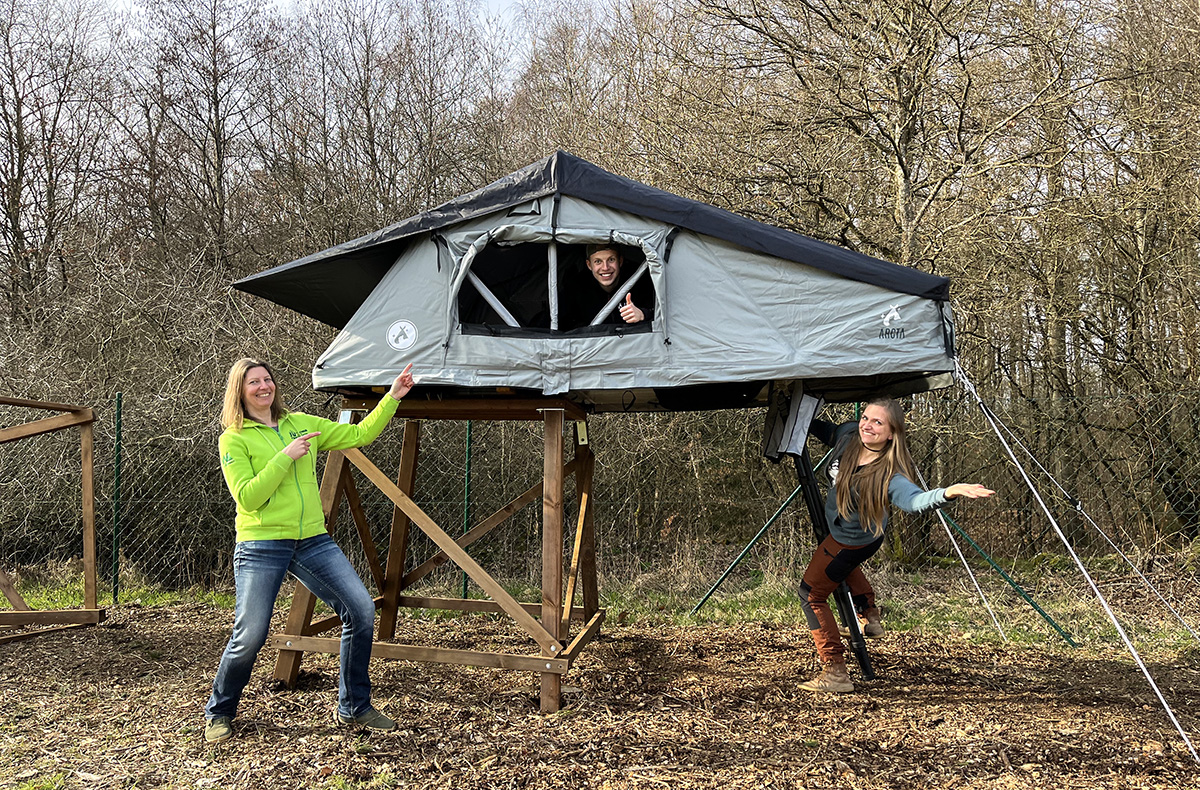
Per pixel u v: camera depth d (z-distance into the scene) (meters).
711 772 3.38
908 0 8.12
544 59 13.03
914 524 8.91
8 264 12.41
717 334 4.03
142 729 3.81
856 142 8.62
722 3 9.09
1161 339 9.66
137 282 9.99
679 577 8.30
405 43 13.45
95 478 8.71
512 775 3.33
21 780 3.23
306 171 13.01
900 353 3.91
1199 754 3.56
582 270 4.79
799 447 4.48
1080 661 5.31
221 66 14.88
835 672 4.52
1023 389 10.09
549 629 4.16
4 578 5.59
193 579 8.45
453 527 9.30
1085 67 8.70
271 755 3.48
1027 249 9.23
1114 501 9.14
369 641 3.75
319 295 5.00
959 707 4.27
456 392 4.52
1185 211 8.99
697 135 9.05
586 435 5.50
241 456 3.49
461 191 13.00
